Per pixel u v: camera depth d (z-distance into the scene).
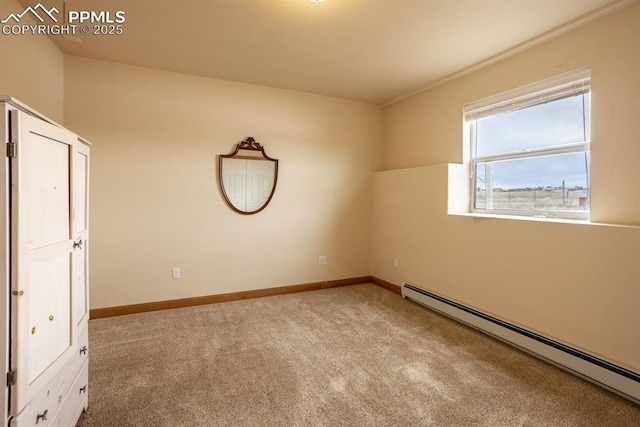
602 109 2.27
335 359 2.43
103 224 3.20
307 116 4.12
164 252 3.45
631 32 2.12
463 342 2.73
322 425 1.73
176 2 2.20
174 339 2.75
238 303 3.69
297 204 4.11
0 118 1.07
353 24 2.47
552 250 2.43
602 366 2.05
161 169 3.41
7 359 1.09
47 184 1.29
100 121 3.16
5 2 2.04
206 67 3.33
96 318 3.18
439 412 1.84
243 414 1.82
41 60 2.58
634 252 1.98
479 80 3.22
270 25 2.49
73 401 1.62
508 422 1.76
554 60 2.58
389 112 4.52
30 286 1.17
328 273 4.34
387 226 4.29
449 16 2.35
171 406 1.88
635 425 1.74
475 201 3.38
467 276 3.14
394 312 3.43
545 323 2.47
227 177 3.69
